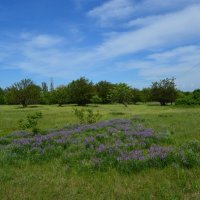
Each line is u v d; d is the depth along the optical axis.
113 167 11.02
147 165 10.85
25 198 8.22
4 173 10.59
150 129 19.34
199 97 67.25
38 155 12.95
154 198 8.00
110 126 21.22
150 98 99.38
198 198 7.82
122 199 8.02
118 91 77.00
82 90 97.19
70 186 9.18
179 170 10.15
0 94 112.94
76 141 15.02
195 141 14.38
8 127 28.28
